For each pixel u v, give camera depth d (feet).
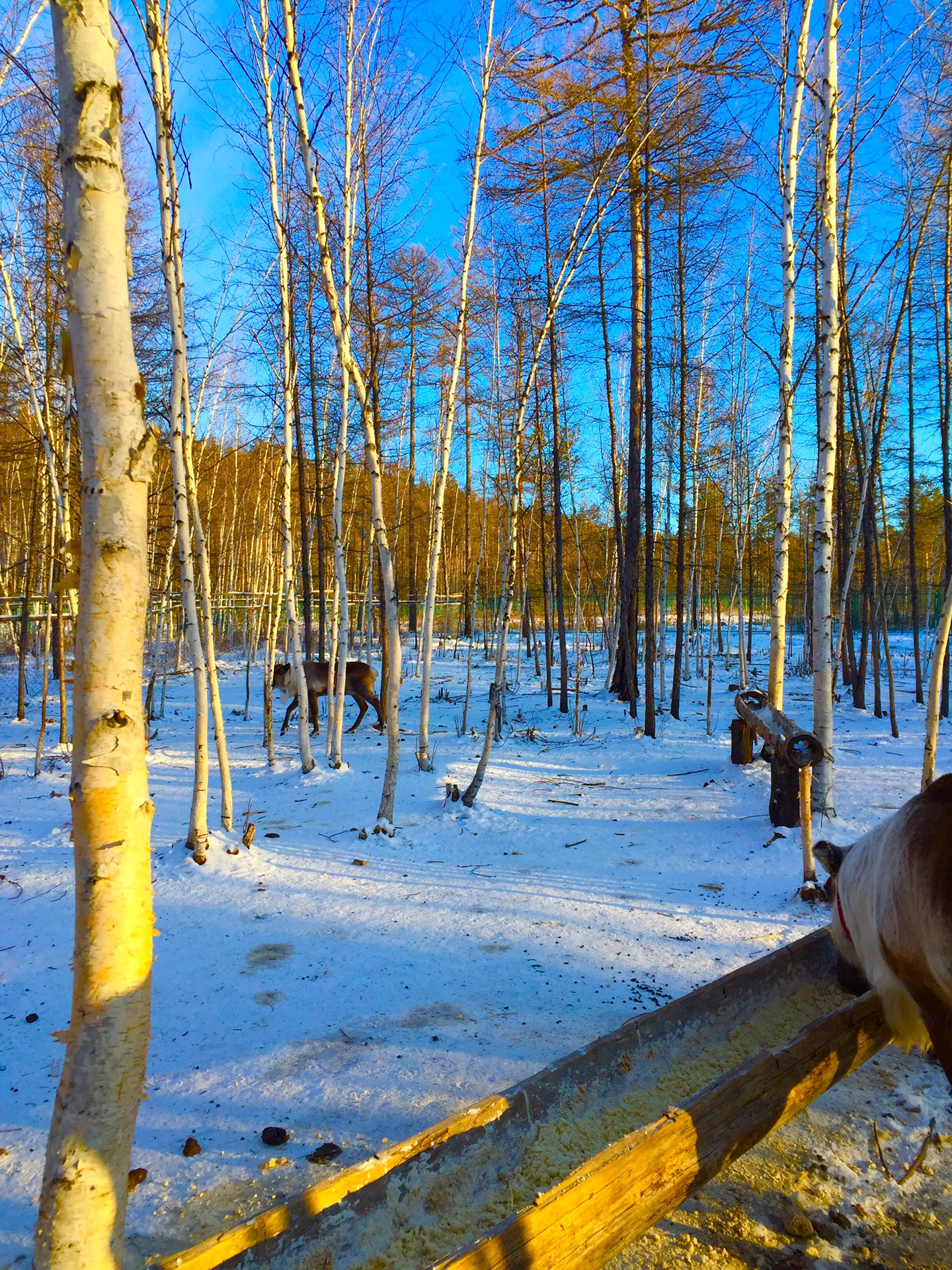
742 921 18.11
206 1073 11.68
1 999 13.91
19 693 46.96
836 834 23.97
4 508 68.08
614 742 41.34
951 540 40.75
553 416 50.01
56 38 6.07
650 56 25.86
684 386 48.11
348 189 25.26
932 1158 10.16
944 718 45.65
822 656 25.20
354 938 16.85
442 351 37.19
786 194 27.81
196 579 23.11
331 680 34.32
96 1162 5.71
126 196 6.27
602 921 17.97
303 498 44.16
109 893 5.87
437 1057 12.05
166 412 33.91
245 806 28.43
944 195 37.06
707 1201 9.38
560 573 50.80
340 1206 7.09
